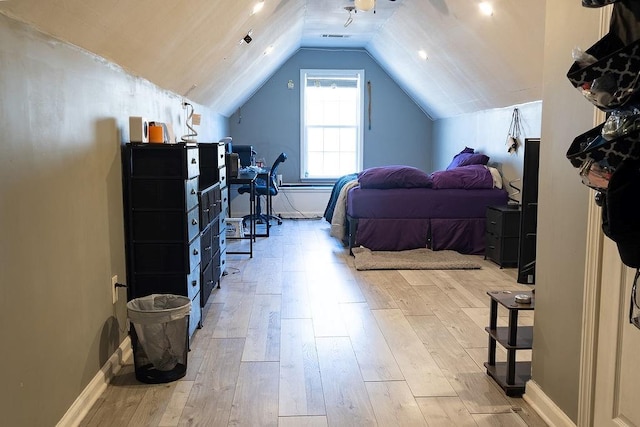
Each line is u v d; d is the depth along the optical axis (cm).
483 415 229
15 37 170
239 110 817
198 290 328
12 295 168
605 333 185
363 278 460
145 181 287
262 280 453
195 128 518
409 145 849
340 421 223
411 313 364
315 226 744
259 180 710
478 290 422
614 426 180
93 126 242
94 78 244
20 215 173
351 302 390
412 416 227
